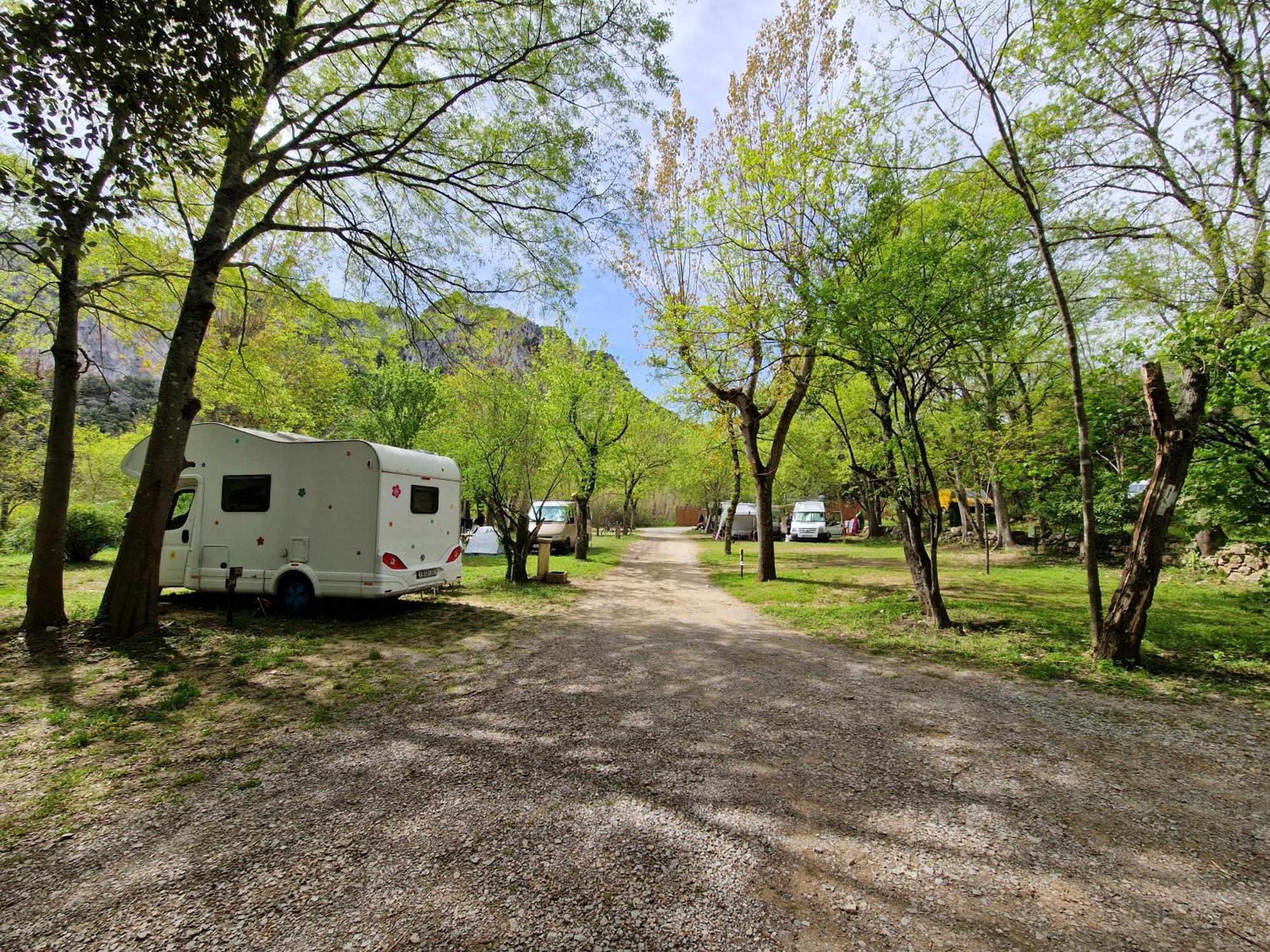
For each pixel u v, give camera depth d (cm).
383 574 841
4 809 318
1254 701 503
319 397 2062
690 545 3039
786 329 955
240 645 689
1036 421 1478
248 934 219
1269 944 214
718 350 1279
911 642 742
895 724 451
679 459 3091
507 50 831
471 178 904
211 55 411
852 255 845
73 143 383
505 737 423
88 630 684
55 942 215
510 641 748
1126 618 610
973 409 1434
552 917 228
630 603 1097
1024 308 747
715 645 735
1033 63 723
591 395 1917
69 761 380
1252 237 757
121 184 418
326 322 1080
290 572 866
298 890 246
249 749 401
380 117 907
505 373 1355
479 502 1447
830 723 452
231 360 1099
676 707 491
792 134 1084
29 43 331
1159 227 855
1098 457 1284
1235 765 375
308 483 869
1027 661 634
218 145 730
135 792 338
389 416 2105
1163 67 778
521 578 1327
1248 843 285
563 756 389
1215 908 236
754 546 2875
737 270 1287
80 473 2108
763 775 360
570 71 856
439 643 734
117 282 808
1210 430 729
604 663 638
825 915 230
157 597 726
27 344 1088
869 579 1464
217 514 909
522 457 1353
